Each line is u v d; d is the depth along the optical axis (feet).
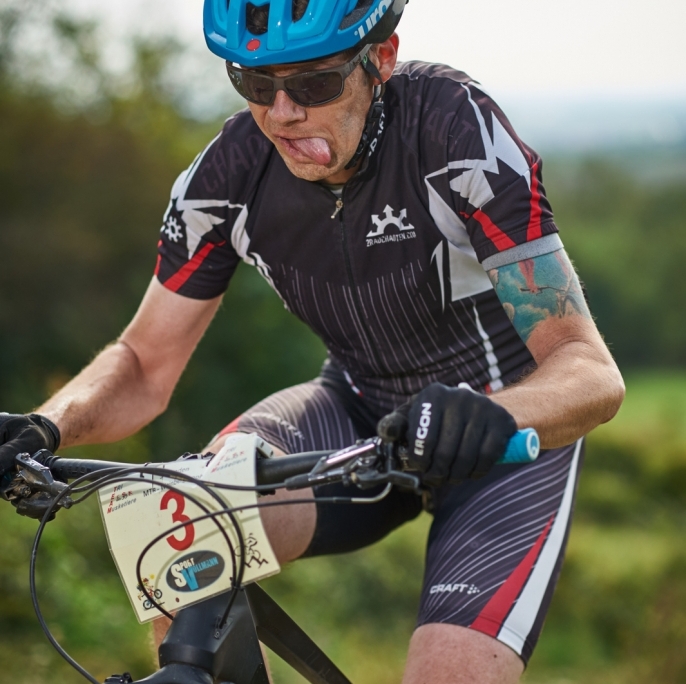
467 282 9.81
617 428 153.89
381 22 8.37
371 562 51.03
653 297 266.57
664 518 104.12
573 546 79.71
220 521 6.54
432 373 10.63
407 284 9.77
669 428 152.97
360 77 8.64
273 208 9.86
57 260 62.23
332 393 11.50
